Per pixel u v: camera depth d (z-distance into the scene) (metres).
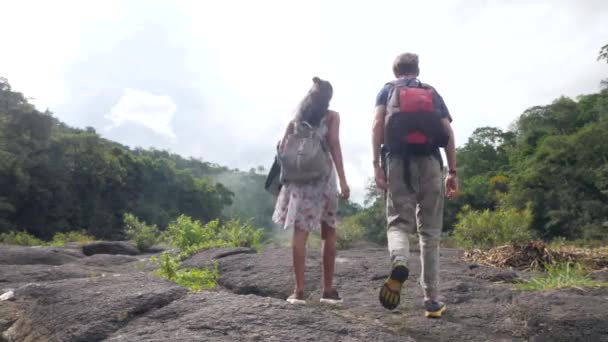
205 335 2.93
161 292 3.50
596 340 3.45
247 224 9.13
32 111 51.19
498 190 54.09
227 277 5.81
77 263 7.86
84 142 58.41
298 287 3.80
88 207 57.47
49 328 3.27
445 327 3.69
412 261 6.45
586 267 6.16
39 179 50.19
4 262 7.55
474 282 5.09
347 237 14.46
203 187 89.94
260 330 2.99
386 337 3.03
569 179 43.03
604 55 20.95
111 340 2.95
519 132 81.56
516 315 3.84
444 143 3.70
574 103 77.00
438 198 3.76
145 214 68.12
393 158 3.71
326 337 2.96
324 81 3.90
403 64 3.93
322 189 3.81
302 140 3.79
